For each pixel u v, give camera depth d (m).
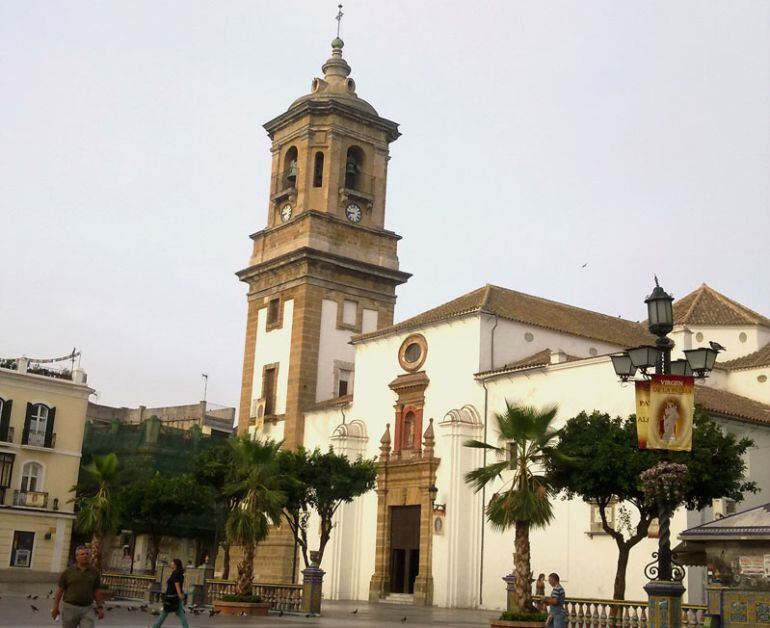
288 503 37.62
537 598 27.66
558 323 48.94
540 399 41.56
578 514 38.47
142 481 55.50
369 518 49.25
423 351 48.50
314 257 56.62
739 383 45.94
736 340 48.62
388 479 47.91
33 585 49.62
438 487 44.78
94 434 71.19
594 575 37.28
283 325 58.03
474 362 45.28
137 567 66.44
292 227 58.81
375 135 61.19
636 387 17.47
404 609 39.47
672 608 16.09
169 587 20.50
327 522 38.41
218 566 59.94
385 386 50.53
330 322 57.28
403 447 48.09
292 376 55.91
